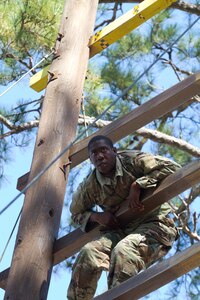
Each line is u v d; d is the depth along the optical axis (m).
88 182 7.00
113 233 6.89
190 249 6.02
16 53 11.22
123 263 6.51
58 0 11.22
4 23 11.02
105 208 7.05
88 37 8.15
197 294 10.52
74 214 7.10
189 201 9.73
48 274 6.73
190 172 6.58
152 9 8.02
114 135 7.21
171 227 6.89
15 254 6.73
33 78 8.33
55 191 7.08
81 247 7.00
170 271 6.05
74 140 6.86
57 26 11.08
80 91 7.77
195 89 6.91
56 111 7.50
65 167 7.25
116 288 6.17
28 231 6.83
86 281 6.71
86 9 8.29
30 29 11.06
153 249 6.70
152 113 7.07
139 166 6.81
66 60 7.88
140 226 6.84
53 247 6.89
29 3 11.06
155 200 6.76
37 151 7.29
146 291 6.14
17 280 6.57
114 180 6.86
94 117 11.23
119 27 8.04
